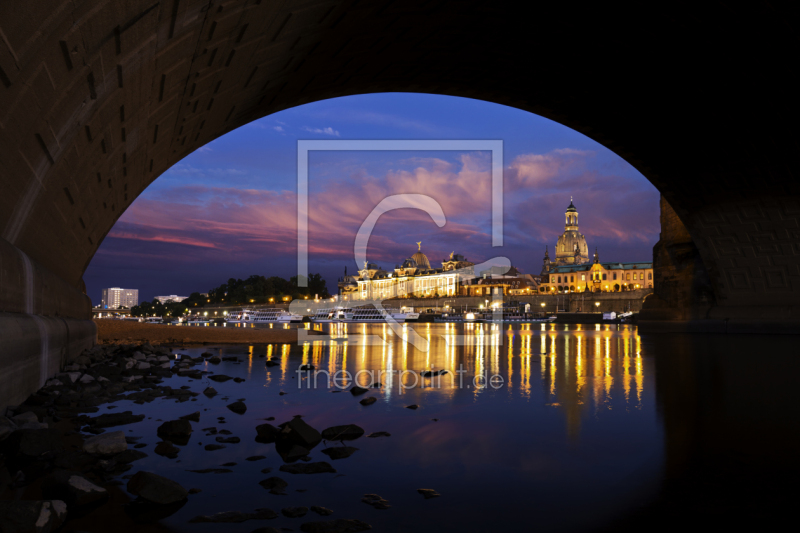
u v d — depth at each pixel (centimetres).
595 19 1592
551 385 857
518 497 328
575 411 625
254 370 1092
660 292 3419
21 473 362
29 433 402
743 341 2241
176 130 1087
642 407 652
